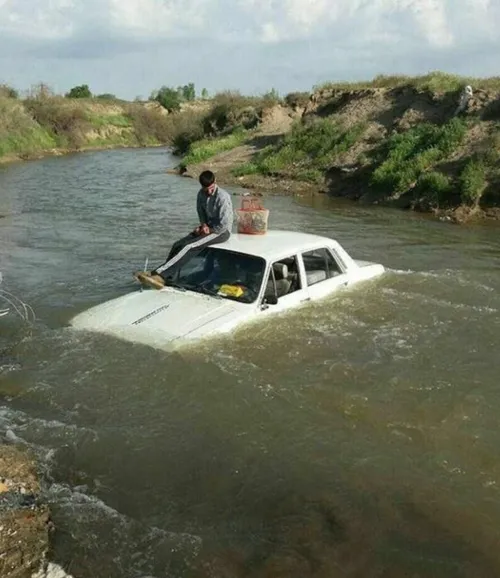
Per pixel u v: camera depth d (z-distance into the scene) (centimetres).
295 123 3303
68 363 636
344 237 1500
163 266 780
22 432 535
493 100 2306
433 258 1263
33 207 1998
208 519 440
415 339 725
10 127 4834
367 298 835
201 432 536
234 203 2108
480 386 621
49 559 402
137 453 509
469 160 2017
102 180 2883
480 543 421
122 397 580
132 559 404
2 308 864
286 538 423
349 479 481
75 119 5800
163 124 7081
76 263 1186
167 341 650
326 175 2509
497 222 1730
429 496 464
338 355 673
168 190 2436
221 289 740
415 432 542
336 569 399
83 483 477
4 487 459
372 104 2908
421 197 1989
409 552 413
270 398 583
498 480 484
